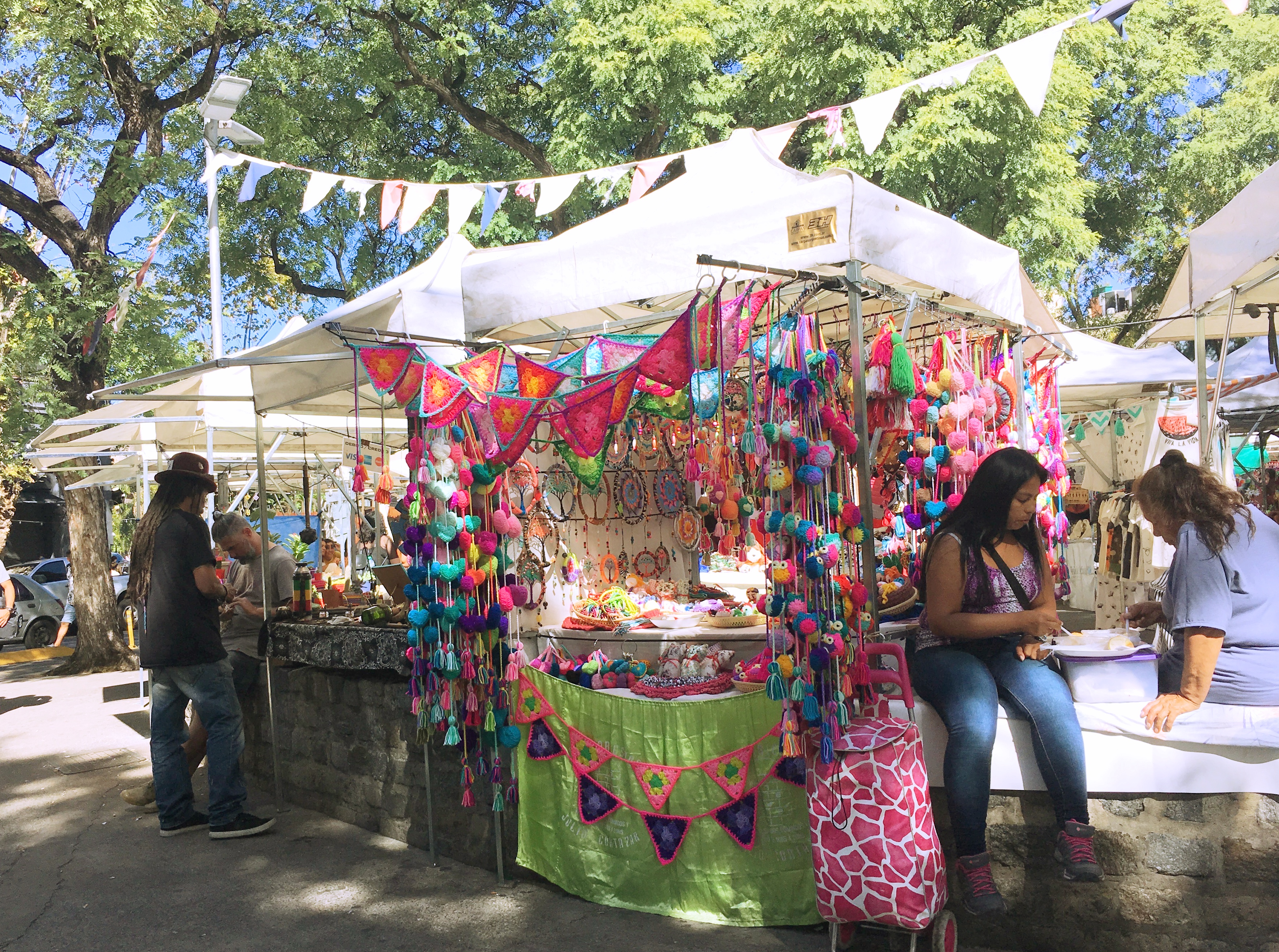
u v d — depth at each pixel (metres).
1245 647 3.06
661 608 4.76
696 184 4.18
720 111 13.08
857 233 3.31
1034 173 11.41
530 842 4.05
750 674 3.57
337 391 4.93
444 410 3.82
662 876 3.68
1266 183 3.81
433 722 4.04
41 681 11.38
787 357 3.27
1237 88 16.98
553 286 4.04
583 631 4.32
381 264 17.20
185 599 4.74
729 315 3.40
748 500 3.59
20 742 7.58
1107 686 3.15
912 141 10.73
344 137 15.77
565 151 13.41
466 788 4.04
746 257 3.52
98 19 11.03
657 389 4.04
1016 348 4.77
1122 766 3.06
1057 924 3.12
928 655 3.27
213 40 12.65
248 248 15.77
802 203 3.40
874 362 3.77
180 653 4.71
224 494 10.78
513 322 4.16
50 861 4.58
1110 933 3.08
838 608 3.19
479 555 3.98
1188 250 4.60
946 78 4.14
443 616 3.92
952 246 3.95
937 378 4.04
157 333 12.74
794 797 3.41
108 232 12.36
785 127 4.81
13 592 7.12
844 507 3.26
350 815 5.04
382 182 5.56
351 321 4.57
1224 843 3.01
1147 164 17.70
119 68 11.84
